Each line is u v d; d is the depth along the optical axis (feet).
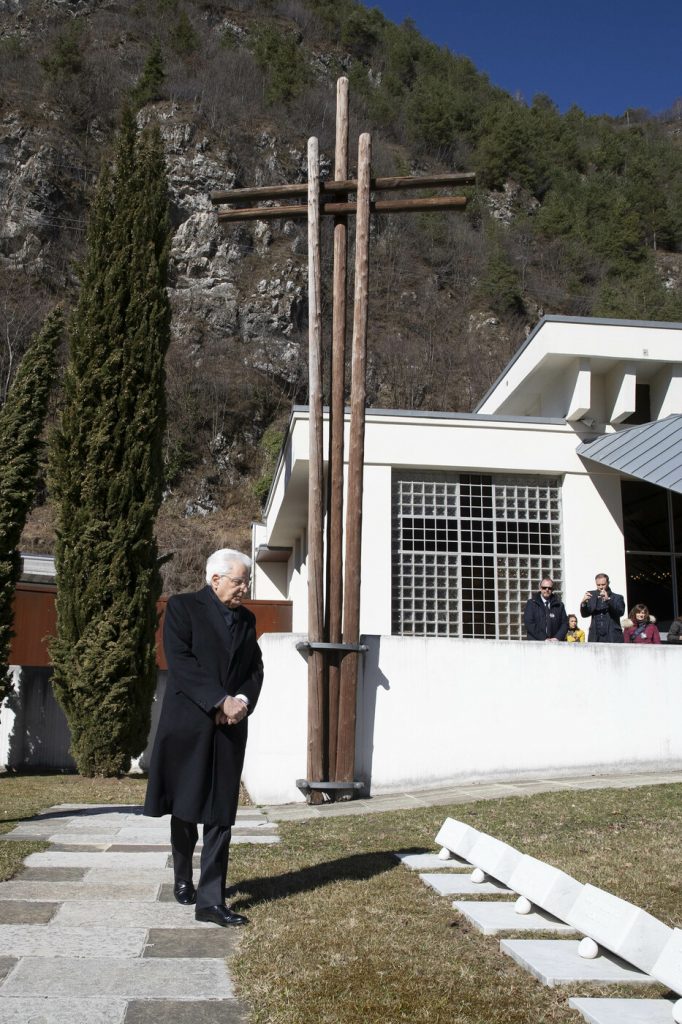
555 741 33.65
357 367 33.94
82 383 41.65
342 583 32.99
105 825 25.27
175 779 14.96
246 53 294.46
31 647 60.44
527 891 15.07
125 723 40.34
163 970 12.38
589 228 264.72
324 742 31.76
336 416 34.01
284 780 32.24
